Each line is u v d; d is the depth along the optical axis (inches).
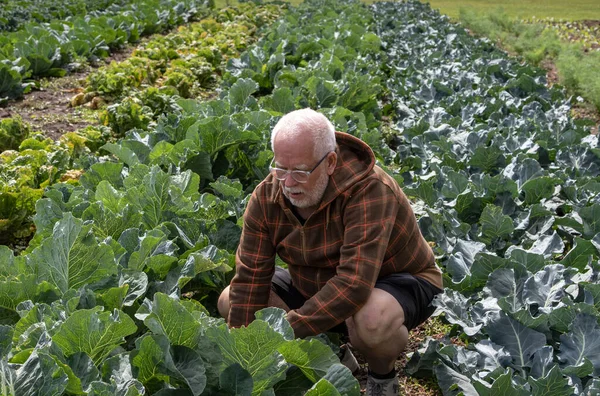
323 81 370.3
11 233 241.4
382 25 745.6
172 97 399.9
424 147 311.1
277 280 165.3
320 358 126.2
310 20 757.3
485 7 1347.2
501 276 178.4
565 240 238.1
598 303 172.2
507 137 313.1
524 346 159.3
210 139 248.8
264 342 120.1
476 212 240.8
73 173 260.8
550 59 715.4
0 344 120.7
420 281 156.3
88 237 151.7
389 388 155.8
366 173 144.6
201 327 122.9
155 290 159.8
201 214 202.2
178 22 825.5
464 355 162.2
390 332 146.4
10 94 430.3
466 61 524.7
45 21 747.4
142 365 122.4
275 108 341.7
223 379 118.8
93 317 121.7
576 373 148.6
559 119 357.1
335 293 142.7
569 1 1491.1
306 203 143.3
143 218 194.9
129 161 240.2
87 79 426.3
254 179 263.0
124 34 633.6
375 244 142.3
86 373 118.7
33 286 148.1
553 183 241.3
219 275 181.9
